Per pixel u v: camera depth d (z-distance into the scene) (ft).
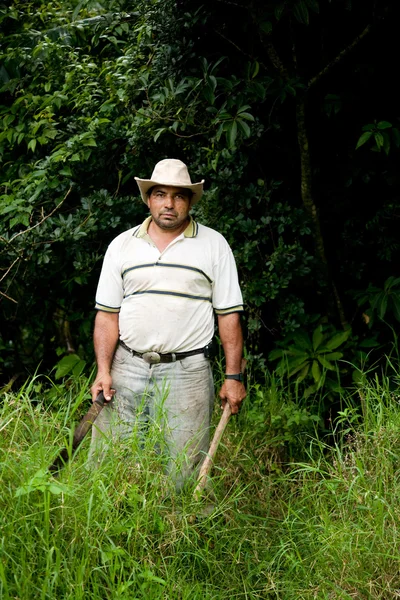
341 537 10.43
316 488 12.20
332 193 15.69
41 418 11.43
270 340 15.96
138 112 14.38
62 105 15.75
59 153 14.67
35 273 15.87
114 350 12.03
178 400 11.66
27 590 8.56
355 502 11.16
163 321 11.46
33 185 14.78
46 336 17.85
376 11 14.14
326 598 9.77
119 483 10.32
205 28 14.42
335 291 15.93
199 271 11.56
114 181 15.71
